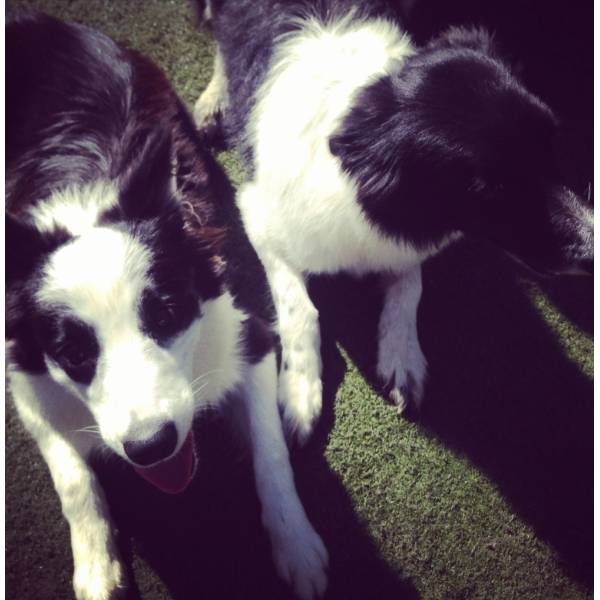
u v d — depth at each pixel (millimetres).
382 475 790
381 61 703
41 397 673
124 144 674
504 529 778
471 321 864
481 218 664
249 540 757
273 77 766
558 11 981
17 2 931
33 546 753
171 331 589
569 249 648
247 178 851
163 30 947
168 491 647
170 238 599
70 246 567
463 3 968
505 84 625
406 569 758
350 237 738
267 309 857
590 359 854
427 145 629
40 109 712
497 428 819
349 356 838
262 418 735
